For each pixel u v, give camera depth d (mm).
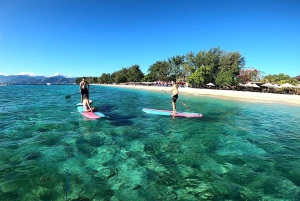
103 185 4699
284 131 10352
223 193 4508
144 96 32812
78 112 13820
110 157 6348
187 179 5098
